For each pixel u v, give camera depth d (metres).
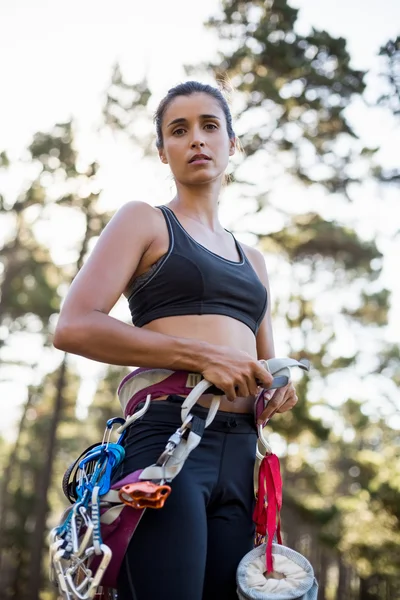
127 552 1.74
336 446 33.03
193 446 1.75
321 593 32.25
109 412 29.03
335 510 19.17
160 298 1.96
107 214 20.38
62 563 1.69
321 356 19.17
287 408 2.07
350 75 16.78
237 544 1.91
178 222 2.05
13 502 25.77
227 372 1.82
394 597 25.44
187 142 2.14
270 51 16.58
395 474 19.98
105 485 1.75
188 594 1.72
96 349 1.80
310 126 16.78
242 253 2.19
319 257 18.56
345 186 16.94
